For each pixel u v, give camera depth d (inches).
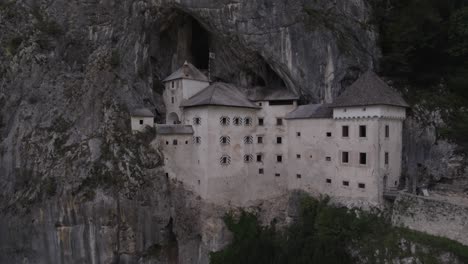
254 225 1680.6
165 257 1712.6
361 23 1804.9
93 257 1558.8
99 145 1653.5
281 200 1763.0
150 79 1958.7
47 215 1596.9
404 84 1718.8
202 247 1663.4
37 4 1985.7
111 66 1795.0
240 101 1737.2
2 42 1985.7
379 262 1306.6
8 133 1878.7
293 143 1732.3
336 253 1384.1
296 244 1492.4
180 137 1710.1
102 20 1866.4
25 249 1649.9
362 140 1465.3
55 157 1681.8
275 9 1694.1
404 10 1863.9
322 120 1610.5
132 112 1692.9
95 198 1552.7
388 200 1421.0
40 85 1845.5
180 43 2090.3
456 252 1154.0
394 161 1503.4
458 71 1710.1
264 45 1715.1
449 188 1497.3
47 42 1882.4
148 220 1642.5
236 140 1712.6
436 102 1628.9
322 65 1668.3
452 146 1544.0
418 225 1291.8
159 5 1820.9
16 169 1772.9
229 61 1915.6
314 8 1733.5
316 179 1633.9
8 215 1695.4
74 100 1784.0
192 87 1846.7
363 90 1486.2
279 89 1843.0
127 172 1606.8
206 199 1630.2
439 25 1699.1
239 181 1715.1
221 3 1726.1
